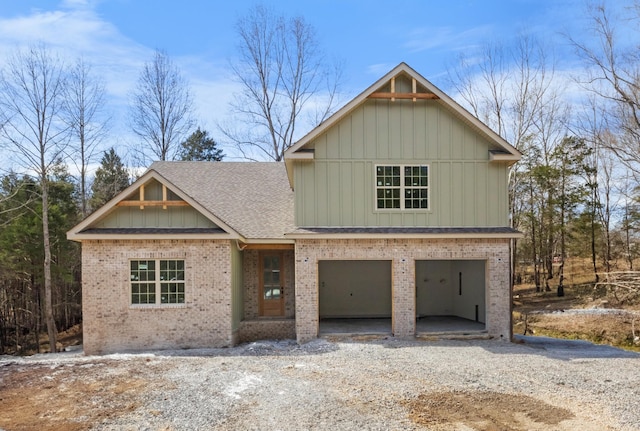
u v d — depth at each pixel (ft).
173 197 46.06
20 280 87.10
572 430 23.62
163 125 115.44
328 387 30.32
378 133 48.03
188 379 32.45
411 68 47.03
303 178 47.60
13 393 29.89
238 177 67.15
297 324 46.68
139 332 44.96
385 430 23.47
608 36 72.49
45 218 73.87
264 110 110.52
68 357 43.55
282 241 50.34
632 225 100.73
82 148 91.30
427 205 47.91
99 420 25.02
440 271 63.10
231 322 45.85
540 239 112.57
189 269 45.62
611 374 34.30
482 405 27.14
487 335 47.24
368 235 45.55
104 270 44.93
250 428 23.77
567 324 75.25
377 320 58.80
